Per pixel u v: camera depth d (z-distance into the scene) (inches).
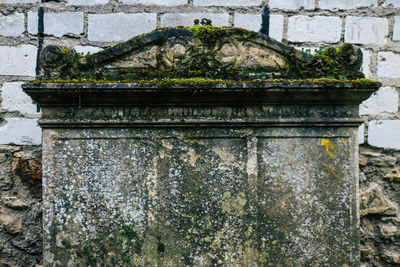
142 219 73.8
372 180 104.7
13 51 105.3
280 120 73.5
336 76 73.8
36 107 104.7
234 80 72.6
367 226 103.6
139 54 73.6
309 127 74.5
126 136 73.9
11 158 104.0
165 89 70.4
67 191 73.4
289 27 105.7
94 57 73.1
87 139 73.8
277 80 71.0
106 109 73.7
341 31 105.8
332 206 74.2
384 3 104.7
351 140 74.8
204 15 105.5
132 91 70.6
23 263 101.3
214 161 74.4
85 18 105.5
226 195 74.1
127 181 73.9
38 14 105.5
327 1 105.0
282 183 74.4
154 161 74.1
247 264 73.4
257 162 74.4
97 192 73.7
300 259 73.6
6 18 105.7
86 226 73.4
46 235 73.1
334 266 73.5
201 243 73.7
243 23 105.5
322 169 74.5
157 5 105.8
